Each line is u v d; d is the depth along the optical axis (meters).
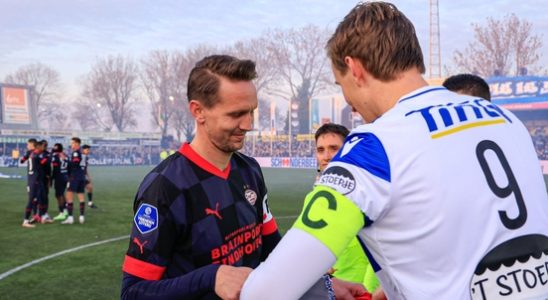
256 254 1.86
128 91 61.81
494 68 35.12
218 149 1.73
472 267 1.09
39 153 9.79
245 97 1.65
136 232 1.58
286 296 1.08
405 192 1.09
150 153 55.25
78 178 9.87
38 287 5.22
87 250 7.20
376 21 1.24
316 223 1.08
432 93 1.27
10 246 7.50
